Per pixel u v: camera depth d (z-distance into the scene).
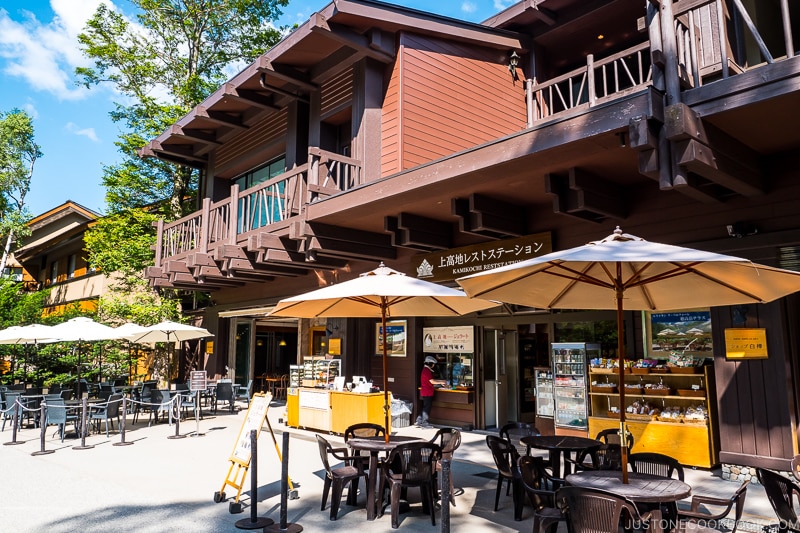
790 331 6.30
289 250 10.24
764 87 4.80
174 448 8.97
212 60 19.14
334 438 9.64
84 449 8.91
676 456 7.14
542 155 6.24
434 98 10.06
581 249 3.90
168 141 14.88
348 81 10.58
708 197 6.16
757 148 5.93
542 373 9.43
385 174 9.69
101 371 16.47
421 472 5.25
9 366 17.09
